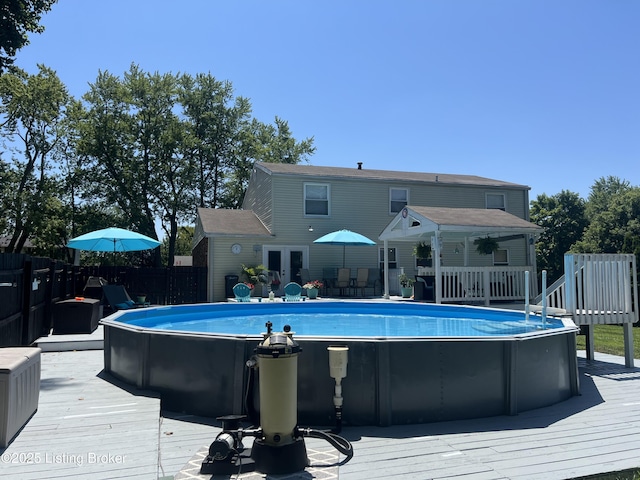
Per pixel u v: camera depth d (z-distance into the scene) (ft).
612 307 24.35
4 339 21.29
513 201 66.13
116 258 95.20
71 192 94.68
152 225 95.35
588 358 25.73
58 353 25.09
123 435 11.68
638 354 28.55
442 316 34.06
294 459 10.23
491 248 43.21
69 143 93.97
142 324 27.09
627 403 16.61
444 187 63.57
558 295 27.02
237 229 56.39
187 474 9.98
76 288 43.73
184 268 54.75
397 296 53.36
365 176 59.98
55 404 14.38
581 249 98.84
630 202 103.96
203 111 103.09
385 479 9.84
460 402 14.42
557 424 14.02
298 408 13.79
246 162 104.12
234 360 14.24
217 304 35.55
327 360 13.84
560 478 10.00
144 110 95.66
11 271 22.20
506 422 14.16
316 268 58.13
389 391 13.74
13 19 48.42
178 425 13.73
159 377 15.72
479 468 10.50
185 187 97.55
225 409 14.21
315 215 58.59
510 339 15.11
